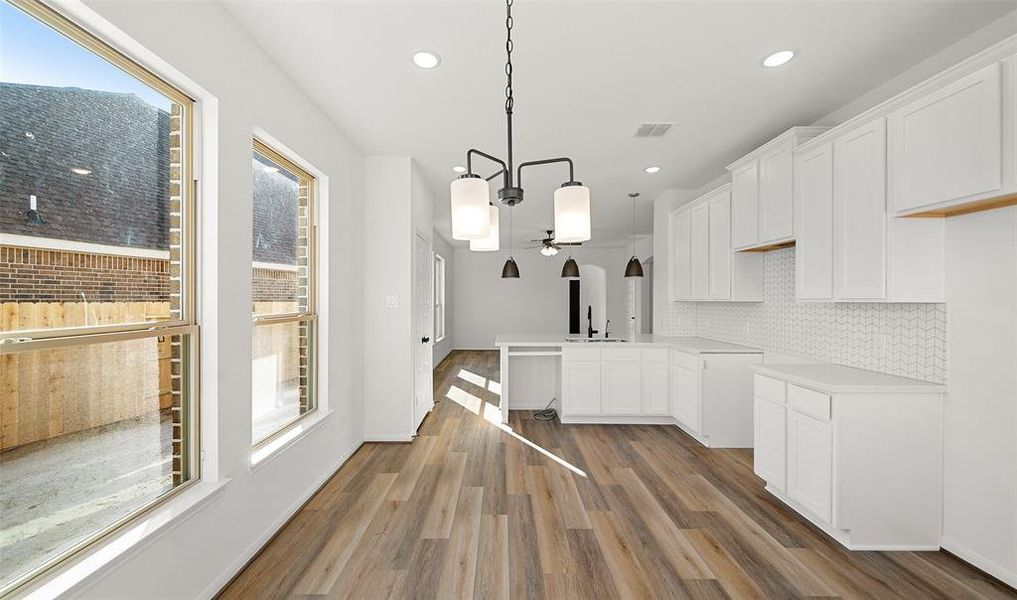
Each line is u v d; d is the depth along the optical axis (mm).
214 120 1948
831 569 2150
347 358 3654
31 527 1266
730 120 3221
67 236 1376
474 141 3676
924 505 2326
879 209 2340
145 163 1683
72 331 1389
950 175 1979
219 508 1971
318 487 3062
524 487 3111
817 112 3084
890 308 2633
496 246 2453
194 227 1923
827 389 2367
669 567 2166
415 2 1943
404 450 3885
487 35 2188
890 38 2223
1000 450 2055
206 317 1954
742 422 3973
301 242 3043
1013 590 1984
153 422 1722
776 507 2811
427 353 5156
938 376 2342
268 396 2607
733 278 3900
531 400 5379
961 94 1928
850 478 2314
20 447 1237
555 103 2949
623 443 4098
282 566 2170
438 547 2342
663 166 4324
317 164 3039
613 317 10969
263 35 2197
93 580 1333
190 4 1774
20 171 1239
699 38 2213
